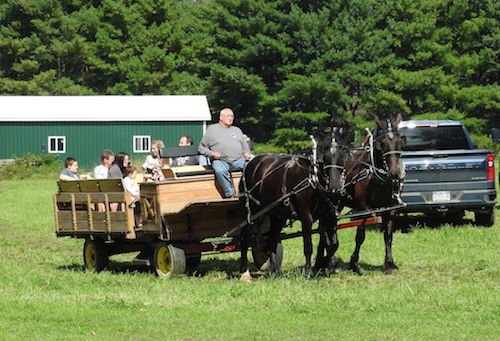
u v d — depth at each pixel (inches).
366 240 772.0
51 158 2393.0
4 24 3102.9
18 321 431.5
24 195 1531.7
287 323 417.4
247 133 2723.9
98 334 398.6
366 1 2674.7
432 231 818.8
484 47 2694.4
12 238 900.0
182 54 3053.6
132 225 605.3
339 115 2556.6
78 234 649.6
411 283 536.4
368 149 599.2
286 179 568.7
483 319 419.5
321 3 2736.2
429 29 2613.2
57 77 3105.3
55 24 3115.2
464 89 2596.0
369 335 388.8
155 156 756.6
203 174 623.2
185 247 590.2
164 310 454.9
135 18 2994.6
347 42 2559.1
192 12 3243.1
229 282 560.1
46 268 656.4
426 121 885.2
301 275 564.1
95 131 2455.7
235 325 414.3
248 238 596.4
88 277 591.5
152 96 2571.4
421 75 2551.7
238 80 2568.9
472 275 571.8
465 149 864.9
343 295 485.7
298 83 2509.8
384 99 2524.6
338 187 539.5
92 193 629.3
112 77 3041.3
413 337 382.9
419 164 805.9
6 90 2970.0
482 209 821.9
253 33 2652.6
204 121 2493.8
